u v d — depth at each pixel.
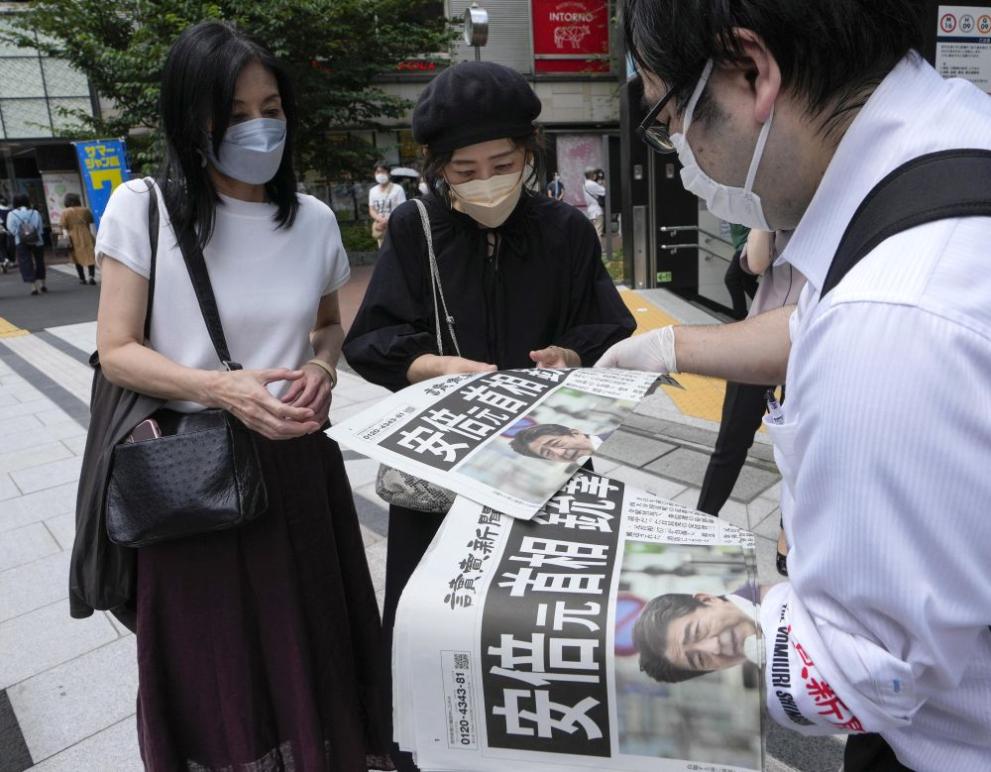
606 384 1.16
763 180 0.74
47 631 2.47
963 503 0.56
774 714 0.70
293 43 12.78
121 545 1.29
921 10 0.65
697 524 0.92
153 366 1.27
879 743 0.83
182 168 1.31
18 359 7.11
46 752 1.91
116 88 13.45
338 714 1.53
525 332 1.53
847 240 0.65
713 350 1.17
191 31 1.27
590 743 0.75
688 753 0.72
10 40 13.93
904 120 0.64
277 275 1.44
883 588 0.59
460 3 15.38
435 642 0.78
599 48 15.66
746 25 0.64
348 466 3.81
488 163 1.36
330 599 1.52
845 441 0.59
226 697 1.40
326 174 15.16
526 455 1.00
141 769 1.84
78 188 18.94
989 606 0.60
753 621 0.73
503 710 0.77
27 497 3.65
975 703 0.70
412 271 1.53
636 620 0.75
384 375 1.49
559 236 1.54
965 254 0.57
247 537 1.38
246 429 1.30
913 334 0.56
